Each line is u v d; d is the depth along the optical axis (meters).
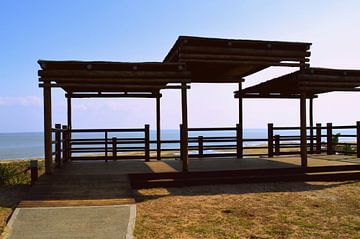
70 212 7.23
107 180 9.30
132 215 7.16
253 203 8.34
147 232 6.41
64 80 9.94
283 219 7.18
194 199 8.66
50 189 8.55
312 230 6.57
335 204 8.30
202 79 15.05
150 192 9.42
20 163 15.66
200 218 7.20
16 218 6.93
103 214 7.16
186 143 10.38
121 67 10.16
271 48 11.27
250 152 21.41
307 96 16.53
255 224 6.88
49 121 9.92
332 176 11.20
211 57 10.78
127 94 14.43
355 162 12.50
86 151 13.55
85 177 9.58
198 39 10.57
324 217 7.33
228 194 9.21
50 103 9.95
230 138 14.81
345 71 11.83
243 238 6.18
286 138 15.97
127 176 9.76
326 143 16.16
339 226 6.79
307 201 8.54
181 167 11.32
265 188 9.94
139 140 13.86
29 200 7.83
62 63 9.77
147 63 10.20
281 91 14.90
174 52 11.73
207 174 10.41
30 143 126.50
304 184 10.51
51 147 9.96
